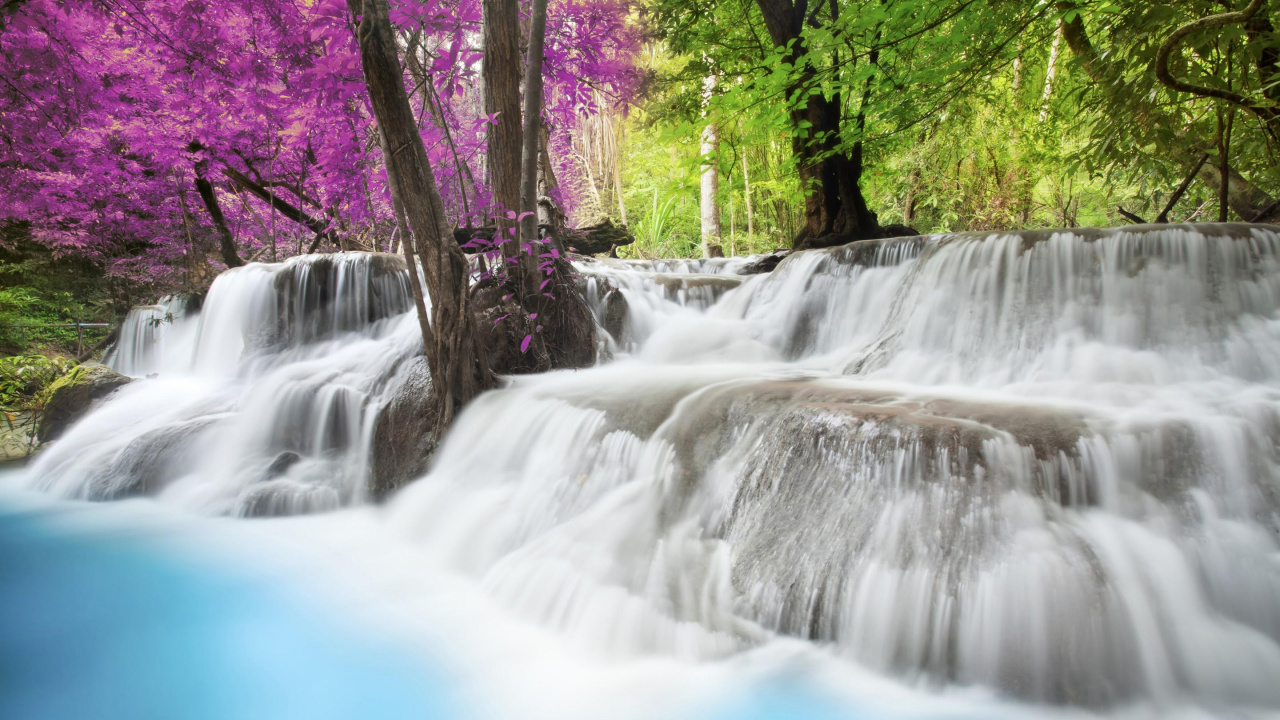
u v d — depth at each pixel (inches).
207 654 113.9
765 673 95.2
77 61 261.6
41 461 238.5
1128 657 82.9
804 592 102.4
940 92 280.8
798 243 353.7
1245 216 244.7
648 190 961.5
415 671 106.7
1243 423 105.4
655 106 422.0
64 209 410.9
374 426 200.4
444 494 170.7
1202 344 144.2
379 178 263.1
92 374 304.8
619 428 153.3
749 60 391.9
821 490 112.9
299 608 129.6
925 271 195.9
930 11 229.3
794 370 205.0
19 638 119.2
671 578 114.2
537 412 174.9
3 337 438.3
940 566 93.7
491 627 118.6
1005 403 130.3
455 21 187.2
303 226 438.3
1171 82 131.6
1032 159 429.4
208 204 441.4
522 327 218.2
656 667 100.9
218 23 289.1
